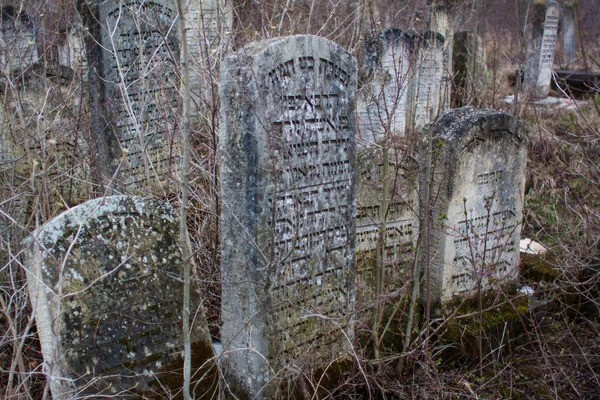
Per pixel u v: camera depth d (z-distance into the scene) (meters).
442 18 10.38
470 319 4.79
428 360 4.11
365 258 4.91
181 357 3.62
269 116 3.39
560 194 7.23
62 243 3.18
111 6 6.19
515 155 5.00
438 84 9.70
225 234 3.63
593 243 5.67
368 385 3.80
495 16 17.78
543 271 5.57
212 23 8.05
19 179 5.11
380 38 8.76
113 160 6.19
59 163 6.01
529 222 6.91
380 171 4.91
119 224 3.38
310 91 3.62
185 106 2.86
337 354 4.07
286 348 3.75
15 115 5.66
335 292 4.03
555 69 13.67
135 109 6.51
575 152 7.84
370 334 4.41
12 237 4.27
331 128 3.79
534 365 4.71
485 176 4.82
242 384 3.73
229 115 3.42
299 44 3.50
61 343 3.15
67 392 3.11
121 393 3.36
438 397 4.11
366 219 4.86
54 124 5.52
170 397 3.41
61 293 2.99
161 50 6.77
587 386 4.45
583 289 5.48
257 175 3.39
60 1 8.05
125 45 6.38
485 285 4.95
